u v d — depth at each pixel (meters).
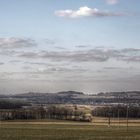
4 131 95.81
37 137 76.81
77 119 195.12
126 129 115.06
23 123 157.38
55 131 100.19
